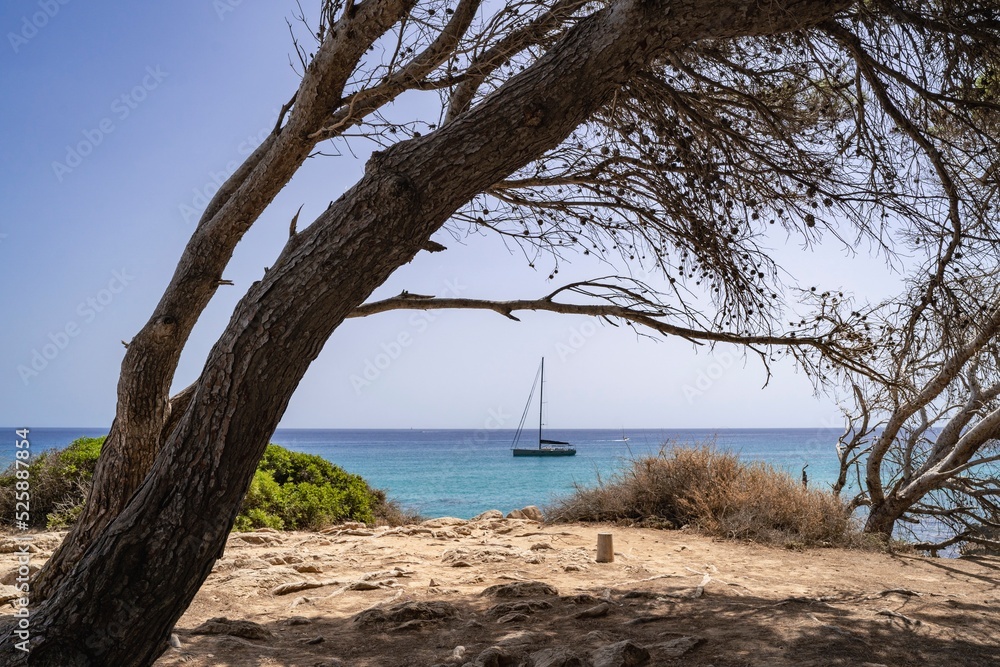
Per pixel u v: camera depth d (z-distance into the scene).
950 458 12.16
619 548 9.51
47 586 5.73
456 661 4.45
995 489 11.99
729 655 4.44
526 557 8.54
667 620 5.46
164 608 2.77
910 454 13.53
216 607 6.08
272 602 6.37
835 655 4.36
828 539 10.36
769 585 7.16
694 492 11.85
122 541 2.76
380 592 6.77
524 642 4.83
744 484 11.69
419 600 6.19
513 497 35.59
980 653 4.51
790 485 11.52
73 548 5.77
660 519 11.94
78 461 11.74
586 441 149.50
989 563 9.10
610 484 13.19
